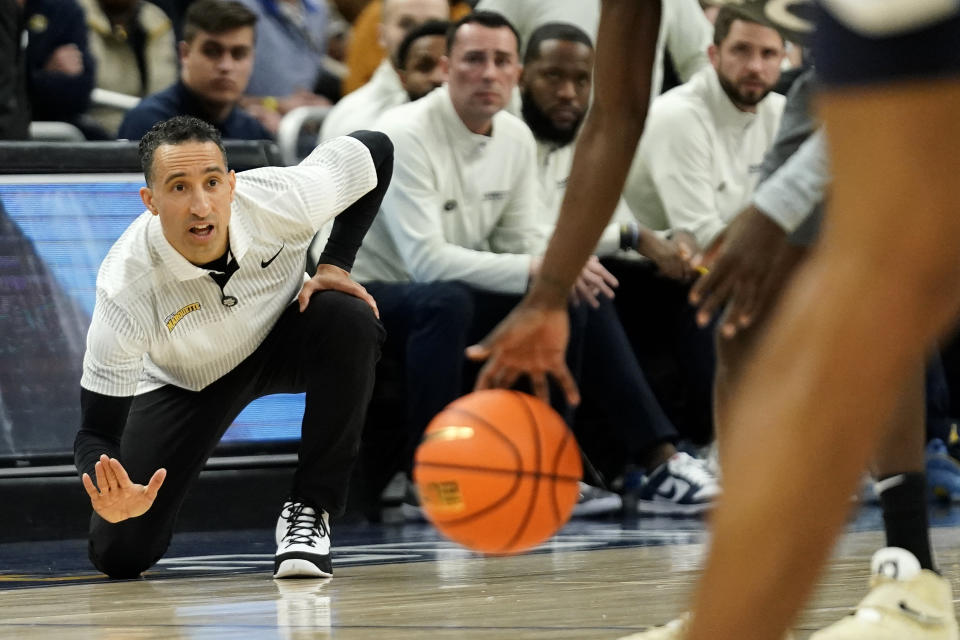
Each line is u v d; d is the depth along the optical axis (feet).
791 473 8.35
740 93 51.83
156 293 30.32
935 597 17.63
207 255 29.96
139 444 32.78
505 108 53.36
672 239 49.96
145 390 33.42
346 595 26.25
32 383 46.21
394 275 49.67
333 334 31.83
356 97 54.44
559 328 18.16
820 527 8.36
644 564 30.68
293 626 21.07
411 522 49.49
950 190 8.23
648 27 17.28
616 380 50.19
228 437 48.03
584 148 17.81
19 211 46.42
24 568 36.76
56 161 47.09
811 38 9.21
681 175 52.08
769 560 8.34
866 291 8.36
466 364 49.32
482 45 46.91
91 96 54.24
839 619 19.58
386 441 50.34
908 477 18.44
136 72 59.52
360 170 32.42
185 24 50.52
